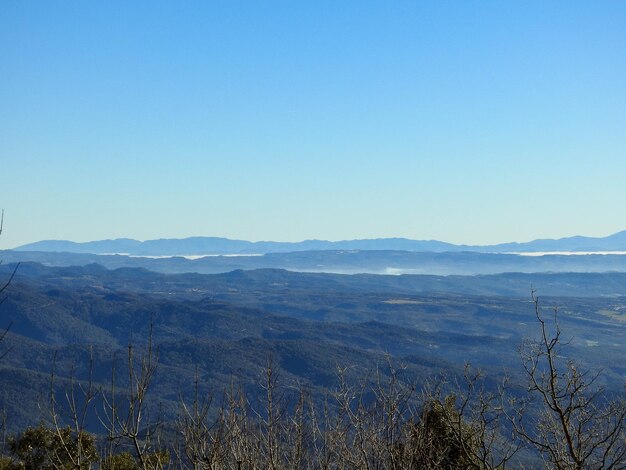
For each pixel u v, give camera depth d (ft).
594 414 23.08
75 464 21.20
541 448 23.67
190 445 22.43
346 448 25.16
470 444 25.31
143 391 21.25
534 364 23.97
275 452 24.20
